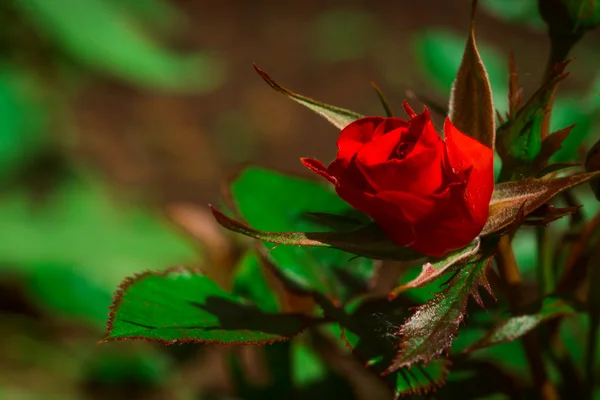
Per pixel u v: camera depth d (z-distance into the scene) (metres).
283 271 0.43
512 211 0.38
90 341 1.00
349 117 0.39
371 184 0.37
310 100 0.39
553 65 0.42
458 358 0.43
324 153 1.57
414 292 0.43
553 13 0.41
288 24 1.94
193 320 0.40
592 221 0.42
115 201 1.17
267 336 0.40
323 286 0.43
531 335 0.42
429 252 0.38
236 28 1.94
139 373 0.53
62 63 1.32
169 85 1.23
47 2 1.15
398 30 1.84
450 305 0.38
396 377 0.39
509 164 0.39
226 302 0.41
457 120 0.39
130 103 1.70
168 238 1.04
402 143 0.37
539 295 0.43
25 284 0.96
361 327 0.40
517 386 0.43
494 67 0.51
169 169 1.55
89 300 0.57
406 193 0.37
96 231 1.04
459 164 0.38
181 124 1.66
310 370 0.48
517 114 0.39
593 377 0.43
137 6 1.32
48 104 1.34
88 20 1.18
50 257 0.99
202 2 2.04
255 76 1.79
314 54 1.82
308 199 0.45
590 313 0.42
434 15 1.87
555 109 0.47
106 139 1.59
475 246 0.38
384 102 0.40
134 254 1.01
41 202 1.12
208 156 1.59
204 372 0.86
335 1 1.98
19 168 1.15
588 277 0.42
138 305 0.40
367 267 0.44
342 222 0.39
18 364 0.98
